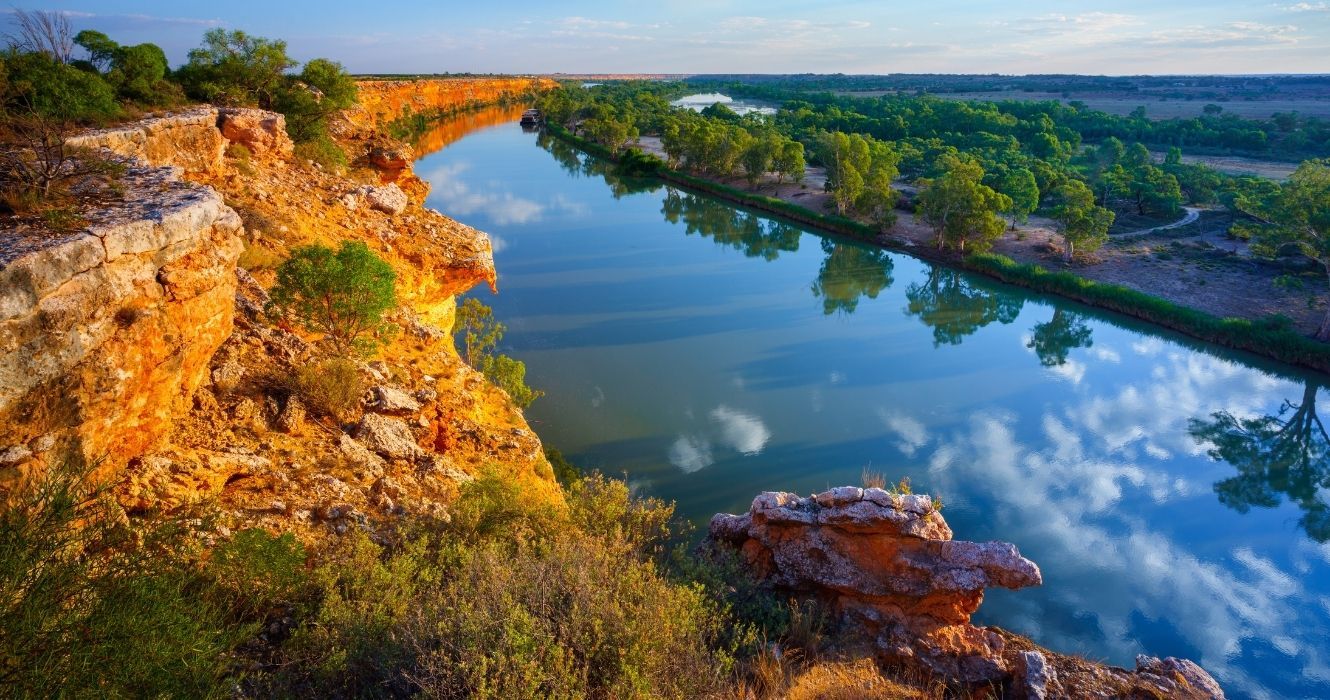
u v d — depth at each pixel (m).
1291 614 19.81
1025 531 23.00
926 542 11.82
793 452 26.98
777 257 56.97
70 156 11.45
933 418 30.55
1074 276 48.00
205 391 11.78
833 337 40.00
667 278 49.53
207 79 35.00
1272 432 30.06
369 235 23.44
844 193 68.88
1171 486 25.98
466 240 26.48
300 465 11.38
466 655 7.49
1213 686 11.80
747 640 10.26
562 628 8.28
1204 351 39.03
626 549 11.74
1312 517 24.16
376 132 48.03
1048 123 118.38
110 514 7.11
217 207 10.98
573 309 41.88
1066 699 10.96
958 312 45.38
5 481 7.16
